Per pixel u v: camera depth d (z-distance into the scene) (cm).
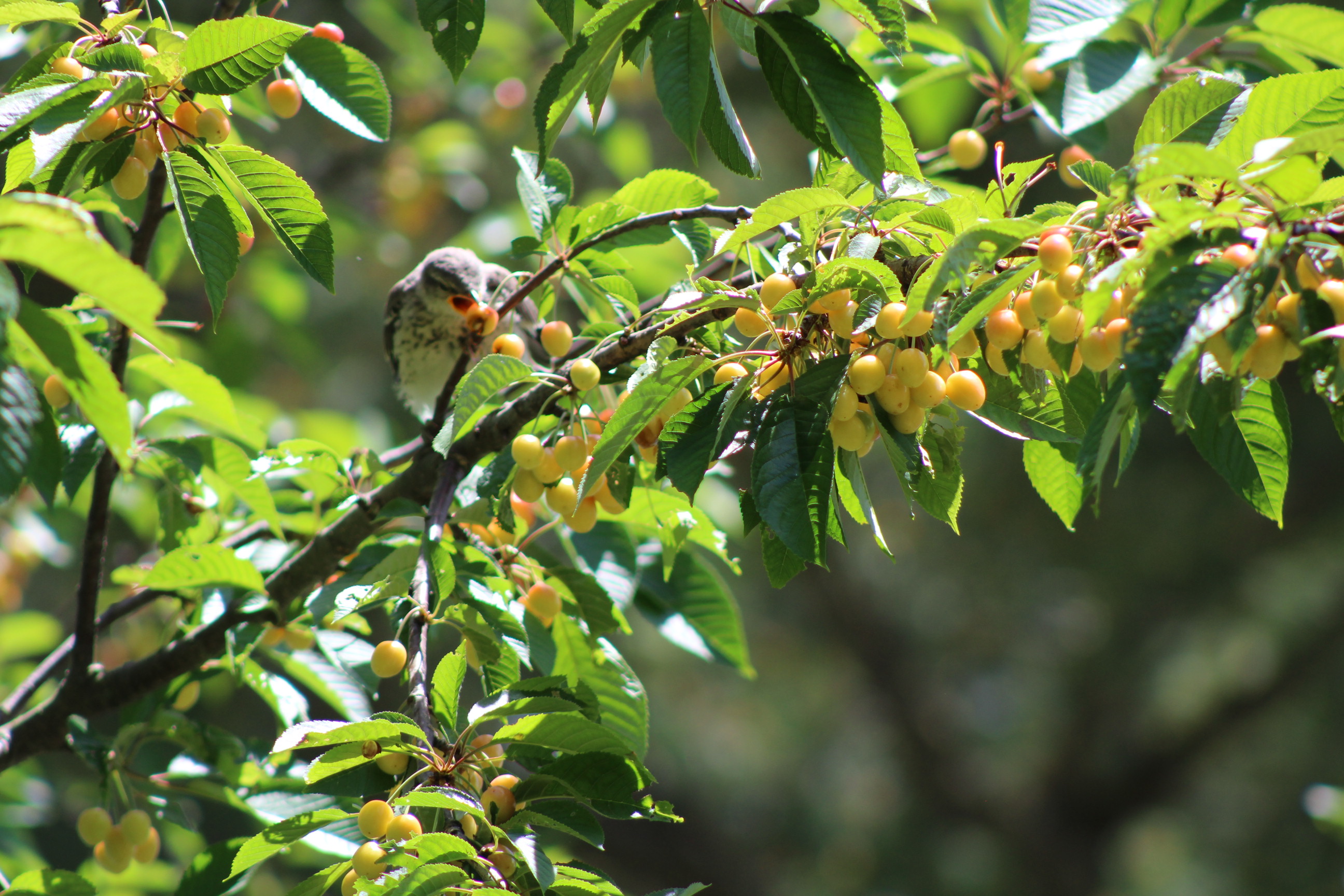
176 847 832
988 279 372
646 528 629
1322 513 1761
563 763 413
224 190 455
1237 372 341
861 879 1980
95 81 379
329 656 603
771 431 391
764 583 2056
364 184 1256
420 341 976
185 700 649
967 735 1997
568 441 445
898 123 448
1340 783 1798
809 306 397
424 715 391
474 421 490
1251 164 332
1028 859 1934
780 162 1688
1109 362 350
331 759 380
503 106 1184
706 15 432
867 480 1886
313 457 573
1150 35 709
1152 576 1817
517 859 372
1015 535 1867
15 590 924
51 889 475
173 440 575
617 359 469
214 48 409
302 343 1198
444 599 462
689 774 2044
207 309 1116
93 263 277
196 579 537
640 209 591
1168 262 318
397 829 357
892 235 411
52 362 298
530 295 595
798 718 2117
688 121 403
